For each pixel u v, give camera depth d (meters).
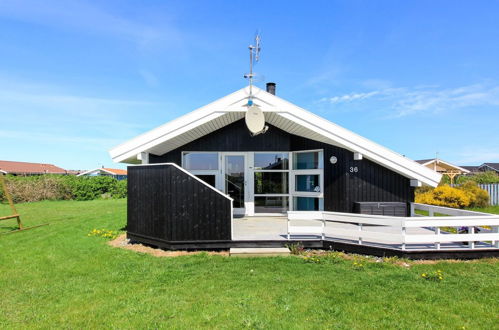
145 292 4.52
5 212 16.28
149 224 7.39
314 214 6.93
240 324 3.56
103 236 8.86
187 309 3.94
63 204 21.16
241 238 7.00
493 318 3.72
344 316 3.74
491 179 22.73
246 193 10.88
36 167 49.38
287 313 3.81
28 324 3.62
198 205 6.89
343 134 8.23
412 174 8.38
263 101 8.34
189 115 7.93
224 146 10.50
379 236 6.30
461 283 4.87
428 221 6.06
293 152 10.78
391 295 4.36
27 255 6.81
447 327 3.52
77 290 4.65
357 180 9.31
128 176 8.15
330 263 5.94
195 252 6.80
